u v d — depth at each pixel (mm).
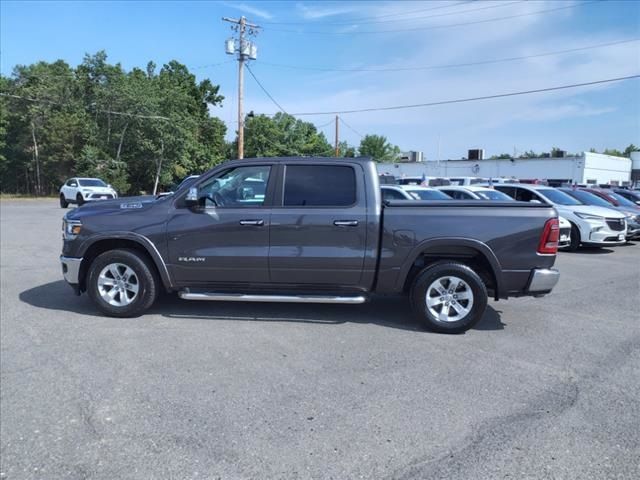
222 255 5535
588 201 14352
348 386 3986
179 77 56719
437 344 5070
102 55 46281
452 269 5344
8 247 11391
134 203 5914
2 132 44094
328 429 3301
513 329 5660
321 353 4738
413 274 5562
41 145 45312
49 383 3967
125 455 2969
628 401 3787
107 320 5719
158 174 47062
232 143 70438
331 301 5488
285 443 3121
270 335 5246
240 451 3025
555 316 6250
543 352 4883
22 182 49719
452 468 2873
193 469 2834
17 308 6195
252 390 3883
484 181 31031
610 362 4621
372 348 4906
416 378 4172
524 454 3029
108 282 5789
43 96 45062
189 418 3426
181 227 5566
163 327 5461
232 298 5598
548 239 5262
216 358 4555
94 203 6117
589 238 12414
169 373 4191
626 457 3006
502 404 3707
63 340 5004
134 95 44125
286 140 73062
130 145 46594
